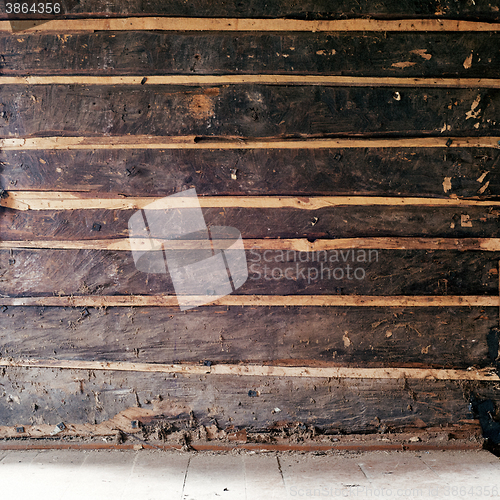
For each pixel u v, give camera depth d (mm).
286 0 2395
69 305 2445
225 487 2086
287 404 2436
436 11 2387
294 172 2424
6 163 2443
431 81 2396
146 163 2428
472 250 2414
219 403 2438
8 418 2449
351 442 2441
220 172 2428
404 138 2422
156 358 2441
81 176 2436
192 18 2404
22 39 2418
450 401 2426
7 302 2441
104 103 2418
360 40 2400
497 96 2393
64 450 2443
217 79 2410
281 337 2428
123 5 2400
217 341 2434
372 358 2428
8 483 2125
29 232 2443
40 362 2447
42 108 2426
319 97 2406
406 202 2418
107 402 2447
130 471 2236
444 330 2420
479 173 2412
